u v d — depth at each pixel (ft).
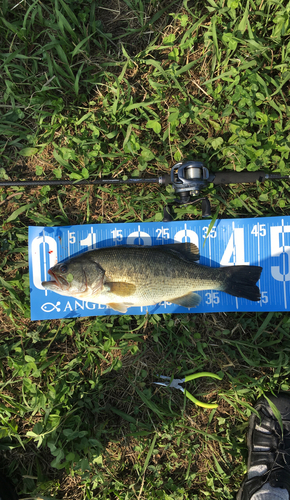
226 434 2.81
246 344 2.78
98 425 2.80
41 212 2.85
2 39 2.80
